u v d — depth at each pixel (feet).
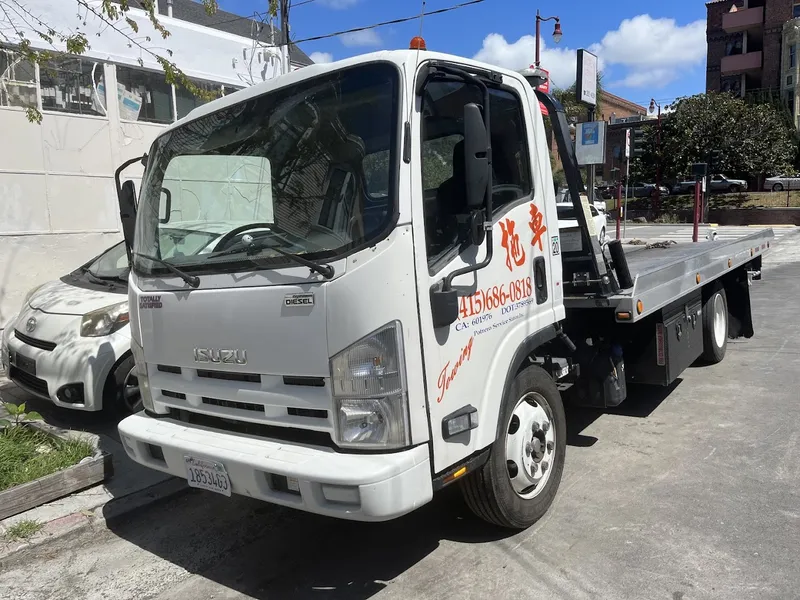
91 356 18.22
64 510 14.32
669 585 10.79
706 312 23.40
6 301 32.50
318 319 9.54
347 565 12.00
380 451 9.50
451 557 12.02
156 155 12.76
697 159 114.52
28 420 17.30
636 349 17.60
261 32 45.19
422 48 10.33
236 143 11.12
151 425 11.98
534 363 12.91
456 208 10.45
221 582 11.70
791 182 129.90
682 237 82.33
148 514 14.48
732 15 150.20
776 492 14.03
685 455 16.28
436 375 9.86
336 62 10.19
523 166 12.39
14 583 11.87
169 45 38.19
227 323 10.59
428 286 9.70
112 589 11.60
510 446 12.10
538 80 14.11
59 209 34.22
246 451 10.13
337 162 9.88
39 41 32.12
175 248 11.76
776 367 24.32
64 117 33.96
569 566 11.50
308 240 9.88
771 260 62.85
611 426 18.65
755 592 10.50
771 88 142.92
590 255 14.84
